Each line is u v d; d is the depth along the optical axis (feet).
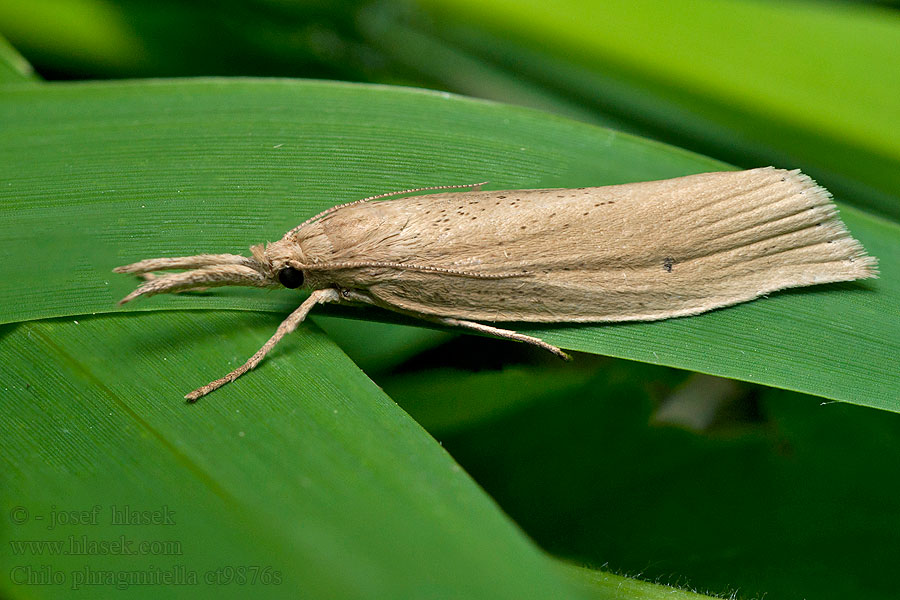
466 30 0.30
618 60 0.29
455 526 0.25
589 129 0.28
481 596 0.25
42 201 0.27
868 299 0.27
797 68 0.29
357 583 0.25
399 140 0.28
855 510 0.27
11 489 0.25
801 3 0.29
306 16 0.30
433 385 0.28
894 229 0.27
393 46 0.31
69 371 0.26
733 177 0.27
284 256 0.26
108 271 0.26
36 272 0.26
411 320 0.27
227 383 0.26
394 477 0.25
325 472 0.25
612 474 0.28
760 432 0.28
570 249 0.27
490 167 0.28
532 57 0.30
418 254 0.27
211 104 0.28
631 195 0.27
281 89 0.28
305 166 0.27
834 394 0.26
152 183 0.27
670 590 0.26
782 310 0.27
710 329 0.27
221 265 0.26
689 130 0.30
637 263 0.27
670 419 0.28
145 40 0.30
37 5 0.30
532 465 0.28
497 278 0.27
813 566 0.27
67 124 0.27
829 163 0.29
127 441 0.25
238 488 0.25
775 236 0.27
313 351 0.26
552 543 0.27
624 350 0.26
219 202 0.27
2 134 0.27
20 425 0.26
